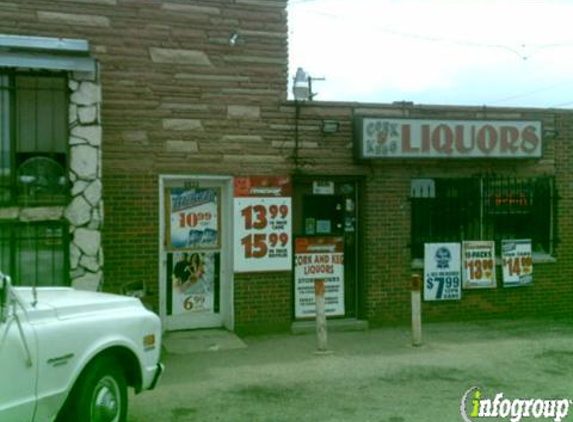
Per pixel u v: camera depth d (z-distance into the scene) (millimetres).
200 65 11281
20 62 9398
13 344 5180
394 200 12391
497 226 13078
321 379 9000
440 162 12617
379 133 11930
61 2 10523
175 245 11469
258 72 11602
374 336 11641
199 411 7652
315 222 12250
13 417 5160
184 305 11578
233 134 11469
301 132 11844
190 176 11250
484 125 12508
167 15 11102
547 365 9766
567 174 13453
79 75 9836
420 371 9406
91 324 6012
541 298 13336
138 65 10953
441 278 12664
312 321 12180
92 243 9930
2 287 5117
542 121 12891
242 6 11508
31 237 9805
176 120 11164
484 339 11398
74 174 9844
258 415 7520
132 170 10922
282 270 11766
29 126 9867
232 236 11516
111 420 6281
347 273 12438
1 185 9758
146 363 6699
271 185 11688
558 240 13375
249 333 11586
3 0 10242
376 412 7641
